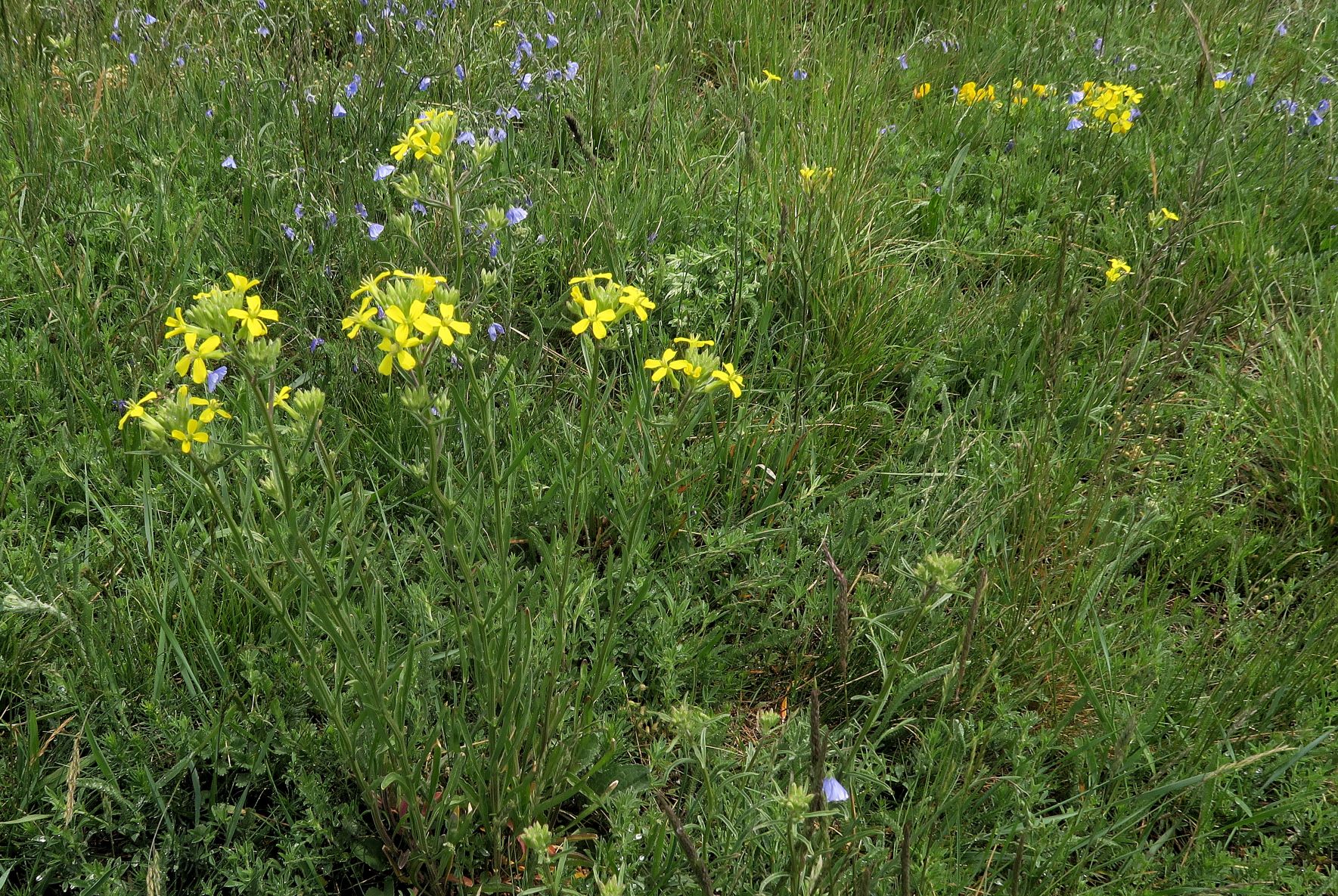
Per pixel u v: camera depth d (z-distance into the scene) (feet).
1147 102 16.79
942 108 16.05
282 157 12.54
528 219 12.02
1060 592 8.64
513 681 6.17
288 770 6.86
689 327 10.87
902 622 8.41
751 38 17.31
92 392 9.49
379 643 5.73
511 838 6.87
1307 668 8.15
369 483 9.18
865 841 6.78
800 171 12.40
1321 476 9.74
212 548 6.82
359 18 15.56
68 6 15.76
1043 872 6.87
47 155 12.28
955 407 10.96
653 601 8.23
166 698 7.26
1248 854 7.14
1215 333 12.18
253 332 4.74
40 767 6.73
